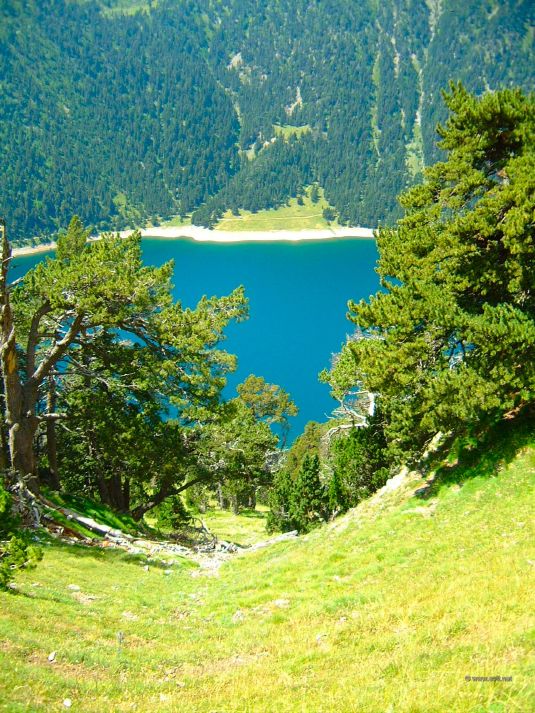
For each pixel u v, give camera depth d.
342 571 20.53
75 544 27.95
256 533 57.56
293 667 12.87
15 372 30.34
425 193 27.25
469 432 26.30
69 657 13.26
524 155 23.19
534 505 19.66
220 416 36.31
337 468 38.47
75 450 39.94
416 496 25.16
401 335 25.05
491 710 8.42
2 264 28.88
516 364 22.59
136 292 30.67
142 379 33.72
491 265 23.77
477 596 13.96
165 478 40.31
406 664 10.91
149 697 11.89
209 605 20.41
